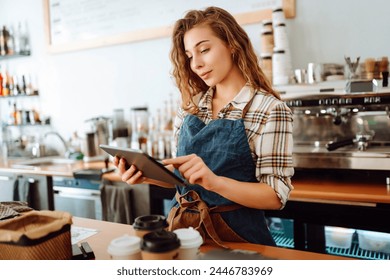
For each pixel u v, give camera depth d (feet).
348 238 7.38
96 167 10.06
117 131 11.35
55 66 12.91
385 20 7.92
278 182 3.76
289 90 7.31
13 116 13.50
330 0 8.41
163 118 11.00
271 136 3.86
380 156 6.35
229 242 3.86
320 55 8.63
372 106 7.15
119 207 8.65
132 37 11.05
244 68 4.18
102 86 12.05
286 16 8.78
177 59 4.64
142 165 3.49
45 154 12.43
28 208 4.31
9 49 13.28
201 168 3.52
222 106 4.43
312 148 7.53
